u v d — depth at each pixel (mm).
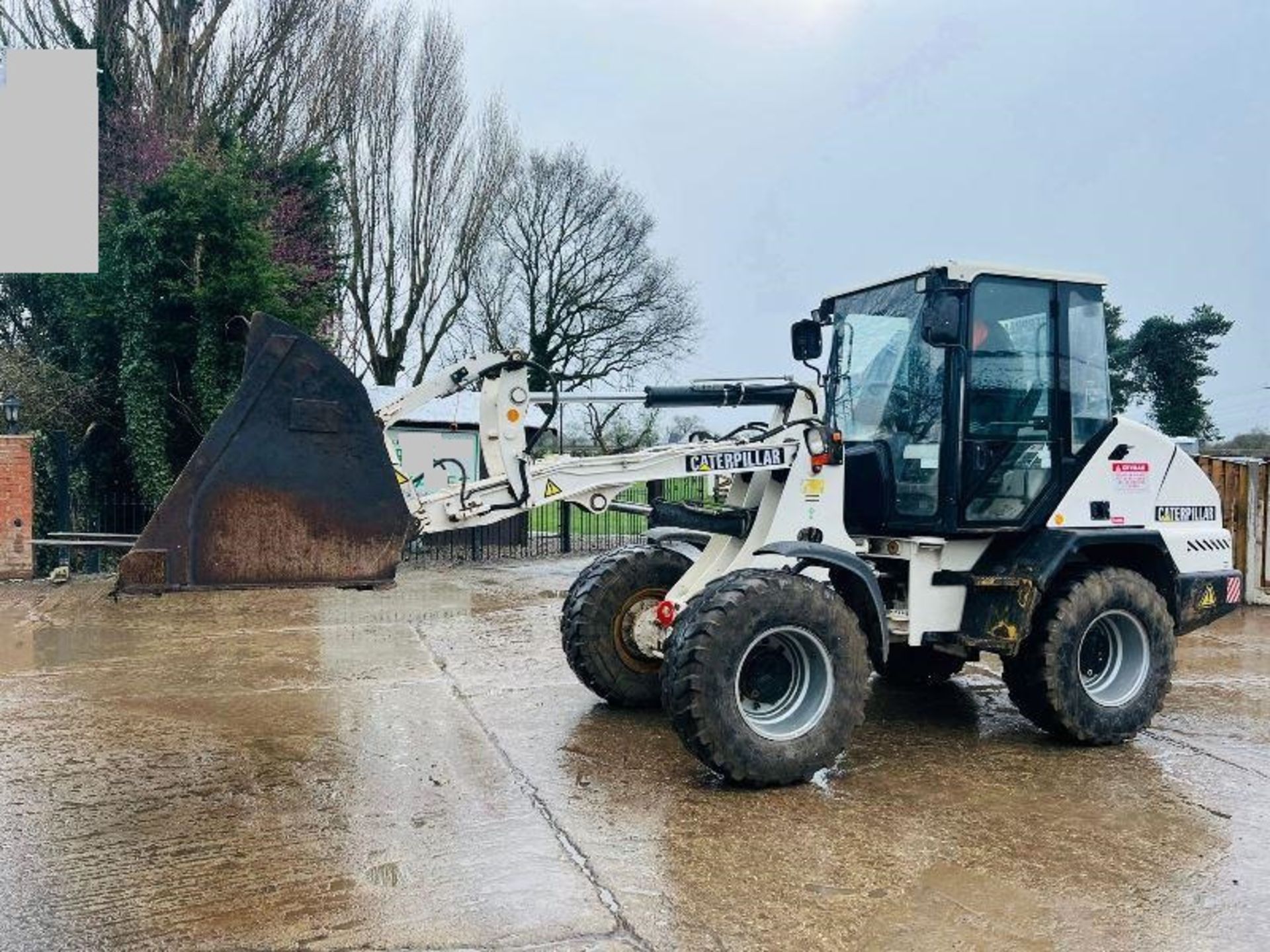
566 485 4508
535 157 27984
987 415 4922
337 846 3570
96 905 3092
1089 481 5164
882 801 4090
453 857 3463
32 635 7992
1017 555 4949
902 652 6207
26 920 2992
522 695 5922
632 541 16812
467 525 4305
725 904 3115
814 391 4973
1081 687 4848
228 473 3561
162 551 3471
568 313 28516
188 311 13445
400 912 3041
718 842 3617
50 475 12359
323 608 9539
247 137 18641
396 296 23688
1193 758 4750
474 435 14664
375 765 4547
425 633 8148
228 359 13156
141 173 15844
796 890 3223
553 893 3174
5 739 4984
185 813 3918
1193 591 5336
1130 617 5008
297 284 14938
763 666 4312
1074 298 5215
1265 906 3139
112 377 13953
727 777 4172
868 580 4492
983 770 4547
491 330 25688
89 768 4512
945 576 5023
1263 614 9438
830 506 4852
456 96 23641
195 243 13109
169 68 17719
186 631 8211
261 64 19328
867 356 5426
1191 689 6281
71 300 13781
